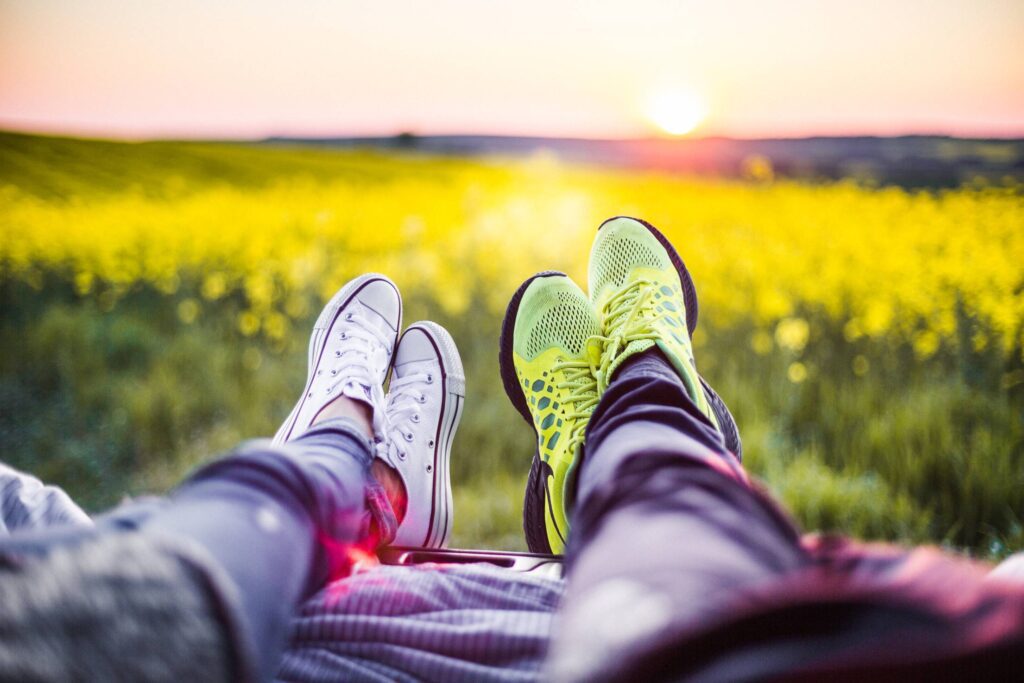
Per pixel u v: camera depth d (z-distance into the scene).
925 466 3.22
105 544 0.61
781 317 5.24
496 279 6.08
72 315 6.51
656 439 0.92
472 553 1.53
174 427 4.43
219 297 6.89
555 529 1.59
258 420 4.39
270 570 0.75
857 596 0.49
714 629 0.48
